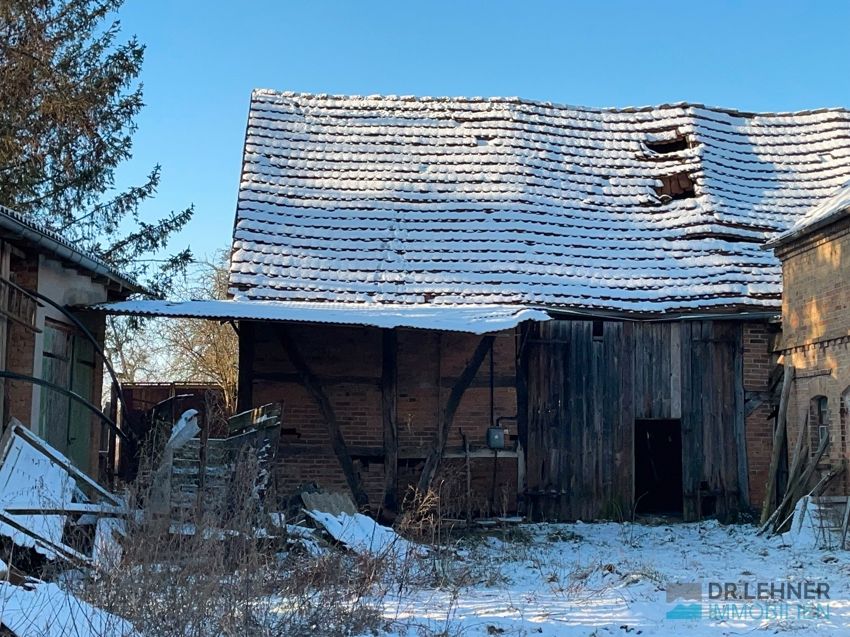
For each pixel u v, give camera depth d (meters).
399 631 8.10
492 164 20.94
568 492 17.11
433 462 16.28
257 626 7.32
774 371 17.75
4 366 11.87
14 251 12.28
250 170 20.08
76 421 14.68
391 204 19.84
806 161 21.81
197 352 33.25
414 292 17.84
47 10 23.75
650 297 17.91
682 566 12.24
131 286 16.03
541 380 17.25
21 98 21.89
